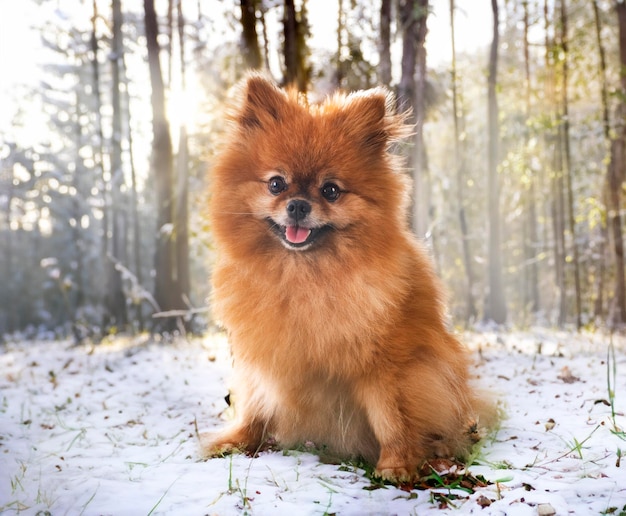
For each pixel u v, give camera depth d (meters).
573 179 2.55
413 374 0.50
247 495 0.44
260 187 0.50
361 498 0.44
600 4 1.90
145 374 0.97
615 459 0.48
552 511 0.39
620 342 1.19
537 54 2.25
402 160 0.56
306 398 0.52
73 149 3.70
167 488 0.45
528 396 0.70
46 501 0.43
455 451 0.52
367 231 0.49
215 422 0.67
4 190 4.54
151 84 1.61
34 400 0.80
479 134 2.88
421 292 0.52
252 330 0.50
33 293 5.41
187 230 1.68
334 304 0.48
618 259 1.68
